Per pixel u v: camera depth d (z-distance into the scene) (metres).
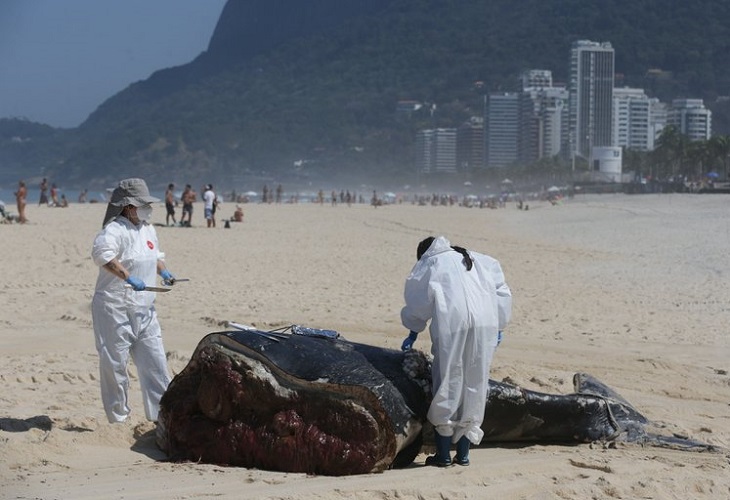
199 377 7.06
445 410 6.67
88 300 16.48
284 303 16.53
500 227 52.75
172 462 6.86
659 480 6.72
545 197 144.00
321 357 6.80
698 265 25.06
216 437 6.82
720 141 161.00
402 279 21.52
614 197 123.12
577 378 8.52
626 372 11.23
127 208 7.64
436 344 6.70
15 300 16.41
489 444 7.68
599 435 7.81
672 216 57.50
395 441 6.60
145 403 7.72
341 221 55.62
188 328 13.73
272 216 59.84
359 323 14.34
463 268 6.79
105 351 7.55
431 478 6.46
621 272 23.67
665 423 8.63
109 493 5.91
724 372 11.44
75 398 9.03
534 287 20.39
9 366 10.53
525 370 10.81
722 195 99.69
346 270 23.59
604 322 15.30
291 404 6.68
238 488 6.07
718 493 6.61
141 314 7.64
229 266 24.06
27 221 41.28
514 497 6.20
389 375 6.78
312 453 6.54
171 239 33.72
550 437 7.77
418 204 131.00
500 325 6.96
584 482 6.58
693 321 15.57
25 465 6.64
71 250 27.52
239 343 6.86
